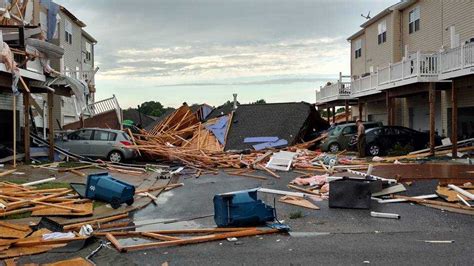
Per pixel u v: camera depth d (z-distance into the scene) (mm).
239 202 8203
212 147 26750
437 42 25953
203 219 9195
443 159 19266
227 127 28953
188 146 27016
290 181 14977
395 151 22062
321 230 8188
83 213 9219
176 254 6758
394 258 6391
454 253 6598
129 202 10273
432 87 20984
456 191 11023
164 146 22906
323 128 30641
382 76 26312
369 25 36000
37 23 18875
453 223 8586
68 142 21047
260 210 8297
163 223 8836
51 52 18016
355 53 40406
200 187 14000
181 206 10695
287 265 6176
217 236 7566
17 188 11195
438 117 26188
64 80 19359
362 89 30406
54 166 17141
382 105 33781
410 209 9945
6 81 15914
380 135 22688
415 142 23094
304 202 10734
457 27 23828
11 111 20891
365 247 7008
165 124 29750
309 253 6723
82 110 22625
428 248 6898
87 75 31266
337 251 6801
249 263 6285
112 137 21219
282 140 26859
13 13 17266
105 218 9031
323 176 14242
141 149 21750
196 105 36188
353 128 25094
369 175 13344
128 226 8492
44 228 8062
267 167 18188
